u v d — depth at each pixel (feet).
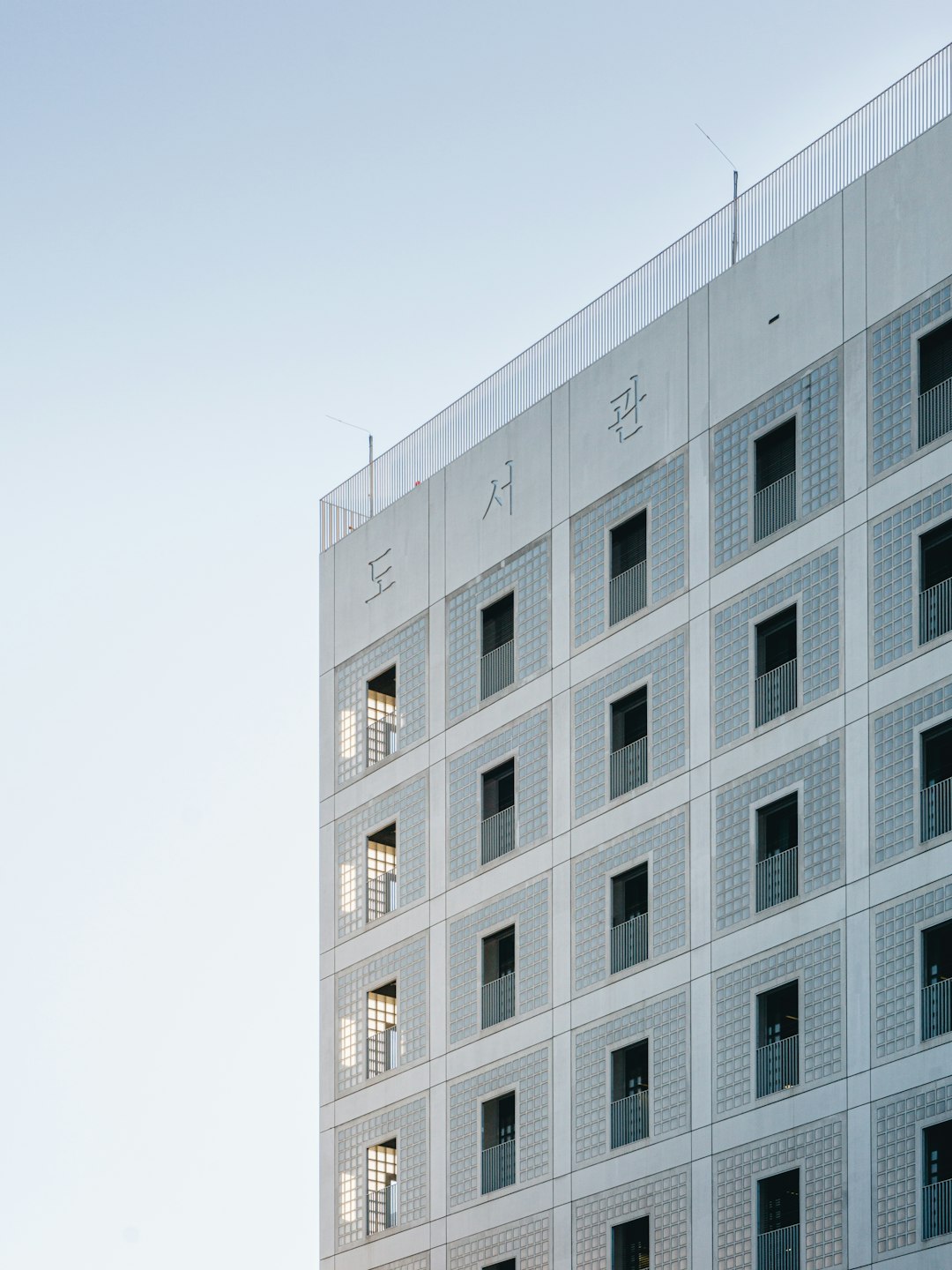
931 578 176.76
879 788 175.63
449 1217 201.77
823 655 181.98
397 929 214.69
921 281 181.16
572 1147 192.13
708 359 197.47
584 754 199.82
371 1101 212.64
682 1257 181.16
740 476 192.03
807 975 177.17
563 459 209.26
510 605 212.23
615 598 200.54
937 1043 167.63
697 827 188.24
